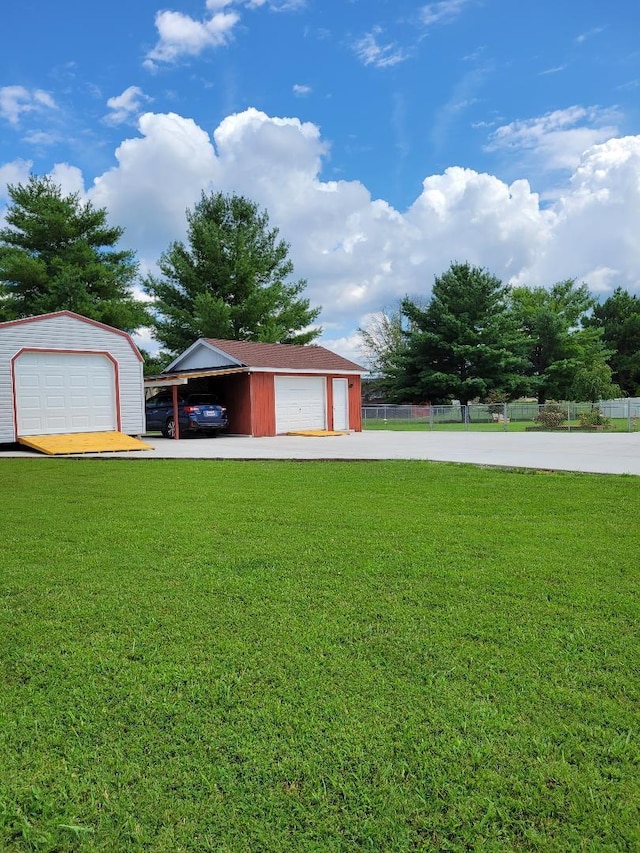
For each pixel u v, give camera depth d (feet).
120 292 99.71
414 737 7.16
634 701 7.90
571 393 96.78
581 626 10.39
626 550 15.23
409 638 9.98
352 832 5.74
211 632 10.37
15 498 24.57
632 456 38.19
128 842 5.68
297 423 66.18
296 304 111.86
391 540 16.53
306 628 10.47
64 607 11.67
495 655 9.31
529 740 7.06
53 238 94.79
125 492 25.88
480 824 5.82
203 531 17.89
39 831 5.82
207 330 99.25
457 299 125.70
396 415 99.30
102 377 53.83
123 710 7.89
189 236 107.76
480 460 36.24
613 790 6.22
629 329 162.20
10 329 48.37
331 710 7.78
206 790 6.34
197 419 59.52
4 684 8.66
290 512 20.70
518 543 16.06
